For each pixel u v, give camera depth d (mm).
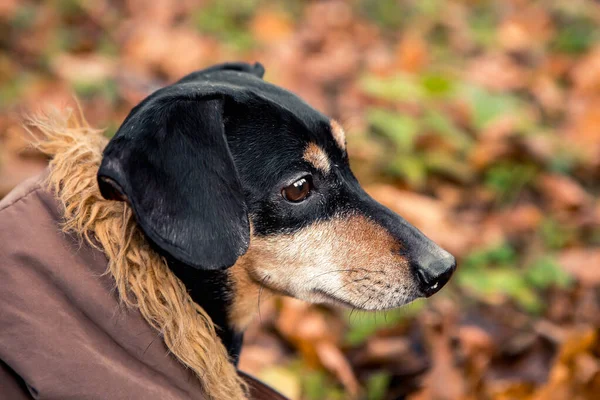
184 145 2176
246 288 2635
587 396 3273
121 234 2227
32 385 1961
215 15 7027
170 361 2234
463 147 5105
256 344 3818
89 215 2225
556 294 4059
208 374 2346
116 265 2182
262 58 6312
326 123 2607
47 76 5816
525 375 3482
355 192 2674
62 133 2438
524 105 5891
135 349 2160
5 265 2033
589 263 4254
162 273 2309
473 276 4078
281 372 3570
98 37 6633
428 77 5348
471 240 4395
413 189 4922
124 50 6332
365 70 6234
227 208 2199
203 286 2510
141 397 2068
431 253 2602
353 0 7707
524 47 7027
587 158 5250
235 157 2418
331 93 5934
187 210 2139
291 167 2475
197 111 2223
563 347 3340
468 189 5016
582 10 7535
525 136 5133
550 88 6129
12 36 6371
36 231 2109
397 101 5363
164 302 2297
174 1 7320
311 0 7852
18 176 4391
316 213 2568
